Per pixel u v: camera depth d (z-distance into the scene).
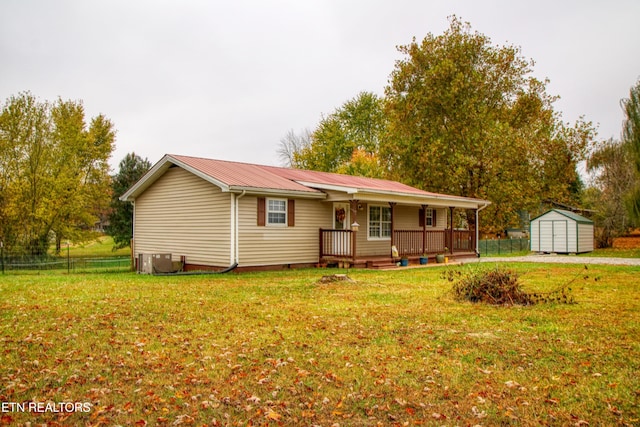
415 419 3.91
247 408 4.09
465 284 9.46
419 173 31.58
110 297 9.52
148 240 18.88
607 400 4.27
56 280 13.20
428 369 5.10
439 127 31.33
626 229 32.34
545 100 31.66
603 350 5.79
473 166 29.39
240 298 9.49
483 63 31.02
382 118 47.84
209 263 15.91
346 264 16.98
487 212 31.05
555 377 4.85
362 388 4.56
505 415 3.97
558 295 10.17
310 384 4.65
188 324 7.11
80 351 5.67
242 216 15.27
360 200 17.25
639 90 21.41
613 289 11.30
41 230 26.22
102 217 42.62
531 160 29.75
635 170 21.94
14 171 25.56
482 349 5.83
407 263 18.66
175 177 17.50
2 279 13.62
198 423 3.83
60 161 27.80
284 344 6.02
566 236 27.70
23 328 6.75
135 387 4.56
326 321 7.35
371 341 6.19
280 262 16.47
